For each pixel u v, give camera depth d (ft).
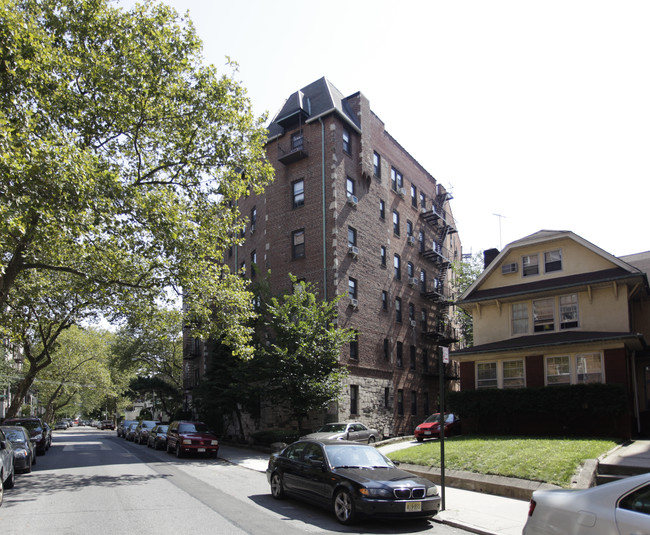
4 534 24.89
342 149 96.89
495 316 80.12
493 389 69.51
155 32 53.16
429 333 118.01
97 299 65.87
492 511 31.60
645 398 74.49
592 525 15.55
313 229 93.66
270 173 64.69
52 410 213.66
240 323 65.10
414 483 28.84
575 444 47.21
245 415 101.24
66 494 37.14
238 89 60.13
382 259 105.60
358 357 92.17
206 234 58.23
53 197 37.47
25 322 71.15
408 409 106.73
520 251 80.33
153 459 66.85
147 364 148.46
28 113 39.47
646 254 89.71
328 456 31.63
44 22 50.37
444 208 145.07
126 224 47.55
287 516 30.04
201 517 29.07
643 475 15.74
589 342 64.34
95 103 50.34
